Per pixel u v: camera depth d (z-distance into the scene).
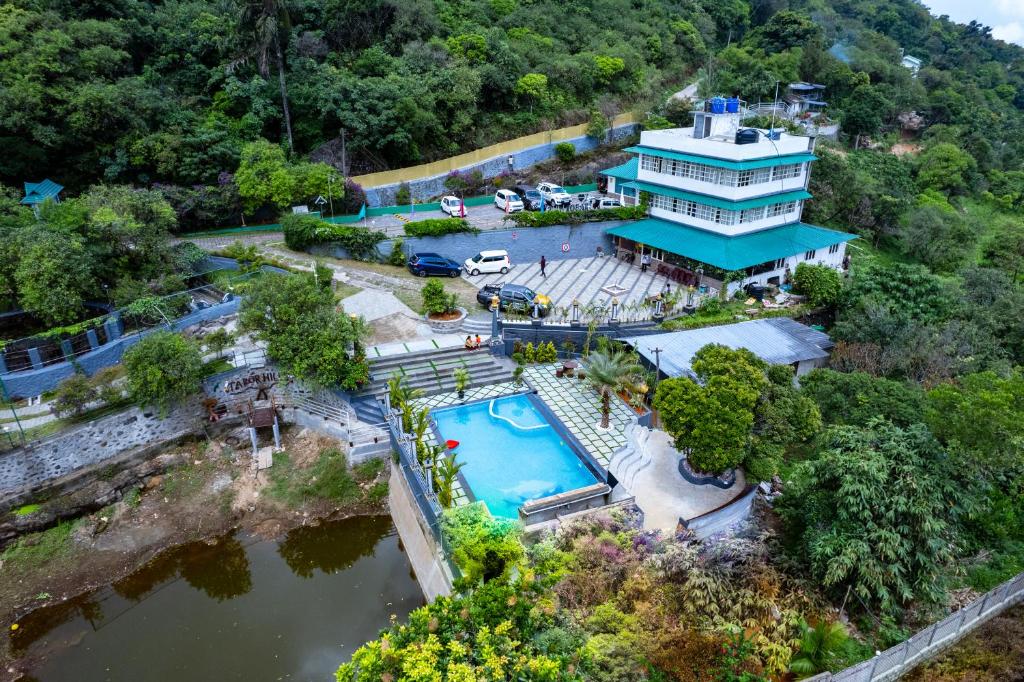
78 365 23.77
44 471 21.33
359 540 21.62
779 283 36.03
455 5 57.00
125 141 37.12
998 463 17.66
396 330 28.91
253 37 41.38
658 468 21.97
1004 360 28.08
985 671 14.85
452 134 48.25
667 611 14.98
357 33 48.47
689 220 37.59
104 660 17.36
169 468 23.48
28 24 36.53
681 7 77.62
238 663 17.20
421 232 35.56
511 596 11.80
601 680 12.39
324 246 35.62
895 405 21.86
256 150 38.19
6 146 33.81
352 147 42.69
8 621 18.44
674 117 58.22
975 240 47.72
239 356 25.95
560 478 20.67
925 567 16.41
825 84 68.88
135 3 43.47
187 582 20.05
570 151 51.62
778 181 36.78
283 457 24.11
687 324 29.78
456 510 16.62
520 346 27.86
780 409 20.61
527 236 38.12
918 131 74.12
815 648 14.75
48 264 23.58
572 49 62.00
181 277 28.83
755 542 17.58
